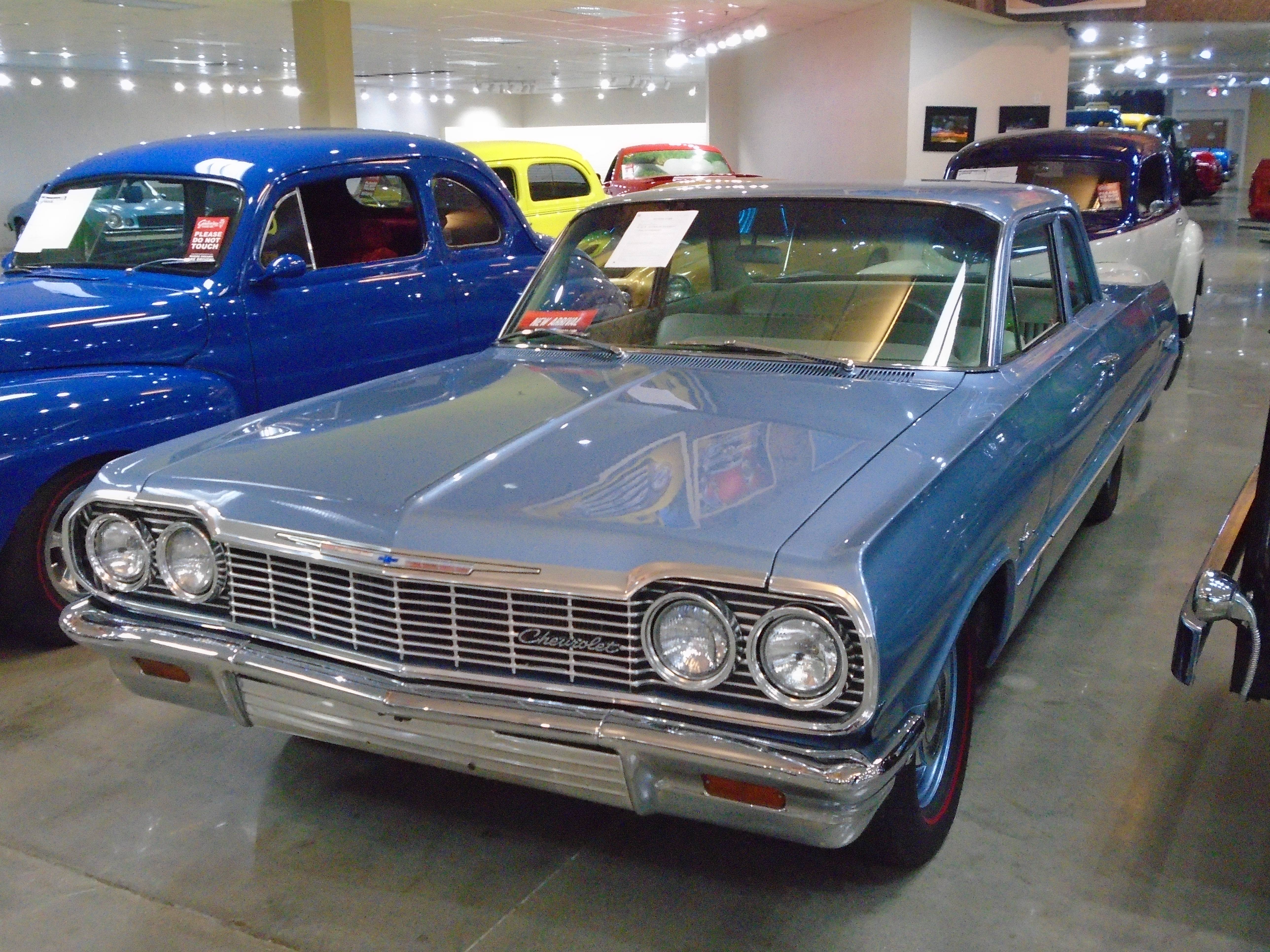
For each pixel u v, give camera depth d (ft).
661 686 6.56
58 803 9.16
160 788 9.39
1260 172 65.92
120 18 47.93
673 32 58.18
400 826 8.76
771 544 6.33
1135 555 14.44
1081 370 10.89
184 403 12.63
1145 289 14.84
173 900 7.89
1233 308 34.88
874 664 6.02
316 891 7.97
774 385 9.12
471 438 8.23
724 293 10.52
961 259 9.84
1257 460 18.44
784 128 61.26
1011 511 8.14
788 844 8.41
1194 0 51.72
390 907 7.76
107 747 10.11
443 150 16.30
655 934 7.43
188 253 13.83
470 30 54.49
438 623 6.97
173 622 8.01
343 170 14.79
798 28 57.52
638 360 10.12
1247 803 8.89
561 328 10.94
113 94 79.00
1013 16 50.60
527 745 6.80
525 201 31.35
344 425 8.76
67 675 11.64
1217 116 136.26
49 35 54.54
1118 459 14.75
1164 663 11.43
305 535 7.22
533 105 114.52
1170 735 9.99
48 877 8.17
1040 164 26.37
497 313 16.66
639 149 42.98
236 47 60.90
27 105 74.23
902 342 9.61
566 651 6.71
